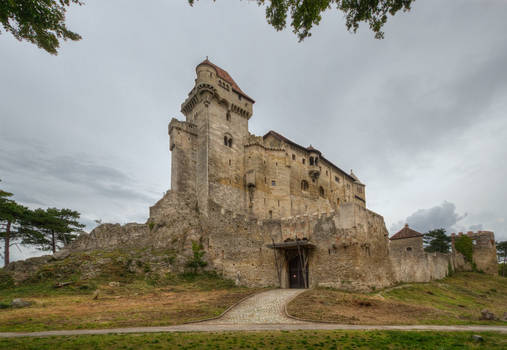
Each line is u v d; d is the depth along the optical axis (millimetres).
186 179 61781
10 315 22609
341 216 36281
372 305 25438
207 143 60219
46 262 46594
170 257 44906
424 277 46531
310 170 73125
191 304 26281
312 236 38094
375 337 15477
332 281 34875
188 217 54750
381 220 41562
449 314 23859
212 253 45594
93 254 47625
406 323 20312
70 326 19047
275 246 37906
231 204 60344
